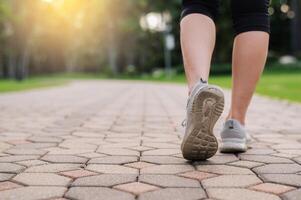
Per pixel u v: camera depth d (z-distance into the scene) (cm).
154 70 4203
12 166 233
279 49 4047
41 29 4278
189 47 228
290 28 3928
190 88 222
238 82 253
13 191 183
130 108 677
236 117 258
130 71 4122
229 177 202
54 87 1777
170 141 321
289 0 3853
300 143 306
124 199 170
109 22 4225
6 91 1377
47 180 201
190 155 224
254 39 244
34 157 259
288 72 2527
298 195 173
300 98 778
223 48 3406
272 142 311
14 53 4084
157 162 237
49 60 5944
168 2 3691
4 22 3859
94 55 5453
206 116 212
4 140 336
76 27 4484
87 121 483
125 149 284
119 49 4588
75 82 2672
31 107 710
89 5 4128
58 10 4106
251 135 351
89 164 236
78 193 179
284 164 230
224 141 258
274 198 170
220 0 246
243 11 245
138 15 4156
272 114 538
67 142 322
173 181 196
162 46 4062
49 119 509
